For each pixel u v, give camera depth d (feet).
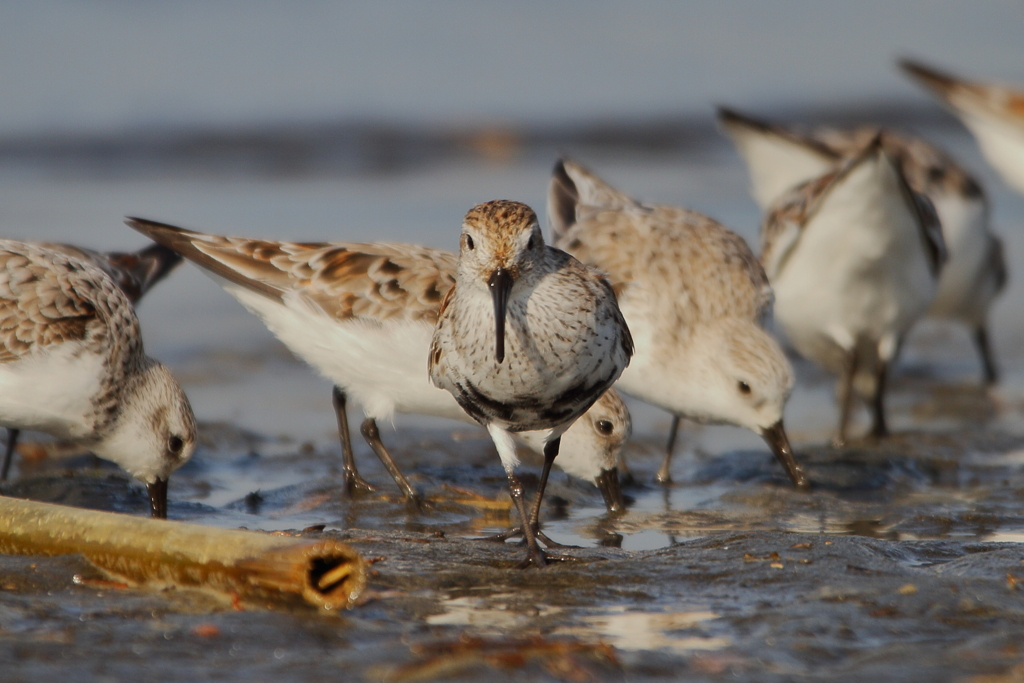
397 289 36.47
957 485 38.29
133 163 93.04
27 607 24.63
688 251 41.37
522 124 104.94
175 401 36.01
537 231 27.81
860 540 29.55
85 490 36.50
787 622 23.90
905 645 22.66
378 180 89.20
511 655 21.95
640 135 104.99
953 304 56.03
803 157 57.06
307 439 43.57
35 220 72.54
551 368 28.04
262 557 25.35
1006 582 25.80
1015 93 58.70
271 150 97.30
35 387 34.99
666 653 22.47
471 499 36.14
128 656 22.11
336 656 22.24
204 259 38.73
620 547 31.22
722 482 38.91
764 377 38.29
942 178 56.08
